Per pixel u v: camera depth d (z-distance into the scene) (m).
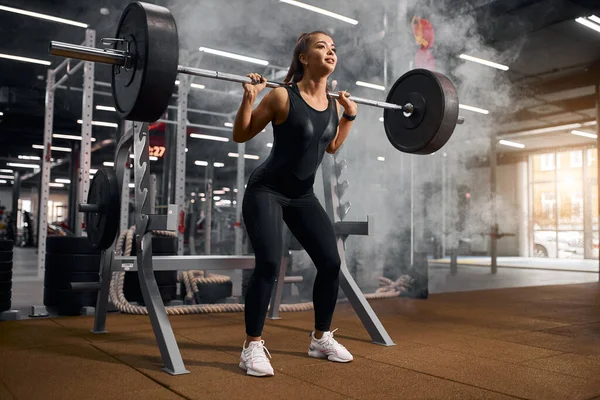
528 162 13.34
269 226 1.63
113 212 2.11
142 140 1.92
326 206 2.25
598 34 5.40
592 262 10.37
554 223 12.83
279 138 1.65
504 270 7.59
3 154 13.29
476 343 2.05
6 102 8.69
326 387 1.43
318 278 1.77
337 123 1.75
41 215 4.75
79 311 2.79
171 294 3.11
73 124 10.05
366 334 2.22
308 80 1.71
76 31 5.82
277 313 2.67
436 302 3.43
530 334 2.27
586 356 1.84
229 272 6.12
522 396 1.36
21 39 6.05
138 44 1.44
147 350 1.88
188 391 1.37
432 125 1.89
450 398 1.34
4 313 2.55
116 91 1.61
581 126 9.56
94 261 2.82
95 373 1.55
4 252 2.56
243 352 1.61
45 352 1.84
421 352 1.88
